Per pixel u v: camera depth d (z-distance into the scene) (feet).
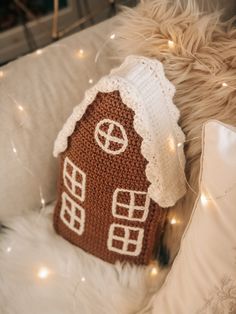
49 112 1.97
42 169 2.04
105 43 2.05
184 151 1.74
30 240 2.05
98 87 1.59
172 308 1.61
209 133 1.43
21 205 2.10
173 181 1.69
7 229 2.10
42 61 2.02
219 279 1.47
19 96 1.94
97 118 1.64
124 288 1.87
